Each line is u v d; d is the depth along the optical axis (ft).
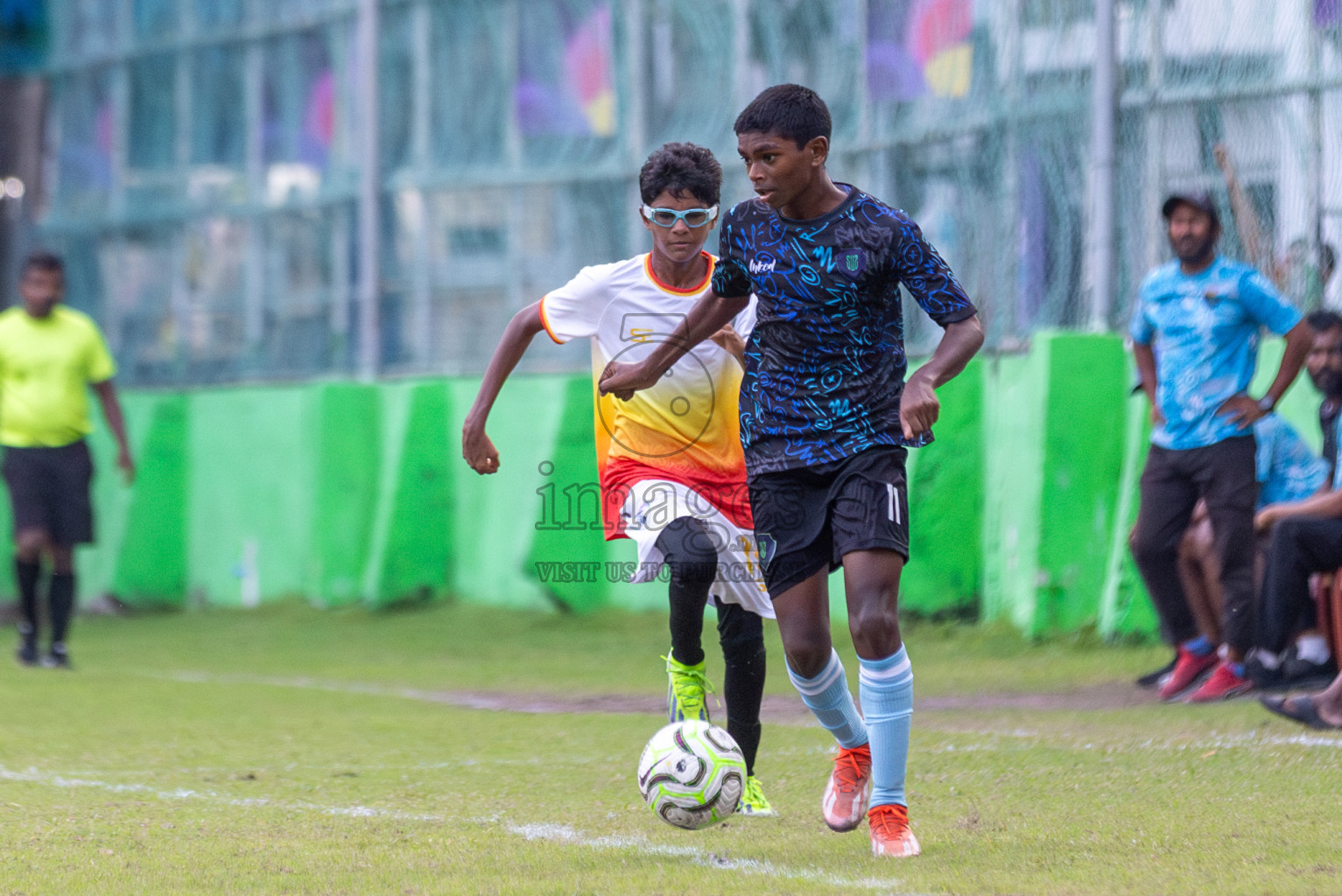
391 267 148.15
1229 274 79.10
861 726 45.16
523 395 138.51
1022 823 46.03
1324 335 83.87
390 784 56.85
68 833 46.96
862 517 41.78
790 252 42.52
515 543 138.10
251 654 119.14
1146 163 102.42
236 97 161.99
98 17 176.45
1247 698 77.36
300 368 156.97
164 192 170.30
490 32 140.26
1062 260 106.83
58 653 108.17
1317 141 94.27
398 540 144.36
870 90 116.78
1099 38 103.60
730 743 44.04
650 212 50.83
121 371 175.22
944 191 113.19
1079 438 104.06
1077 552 104.22
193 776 59.26
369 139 147.64
